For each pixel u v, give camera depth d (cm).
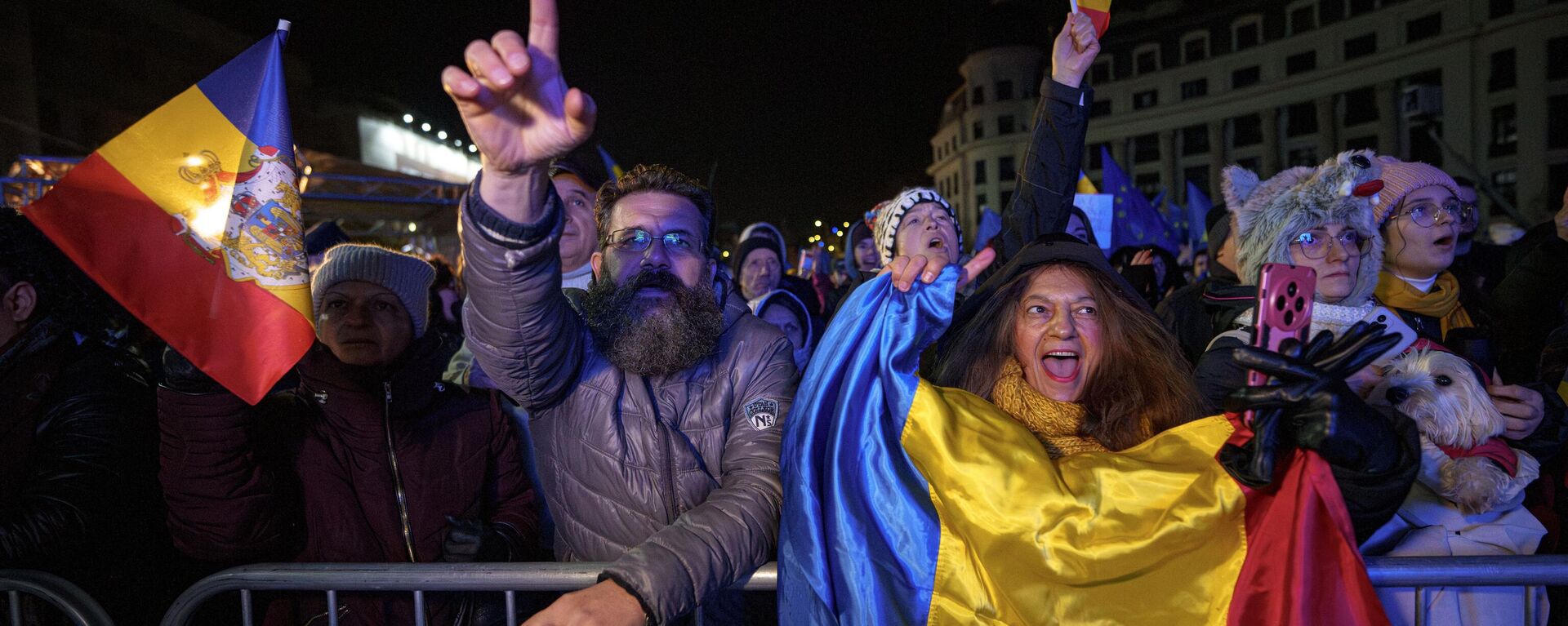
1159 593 136
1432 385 152
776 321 358
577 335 159
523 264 133
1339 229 186
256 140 152
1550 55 3269
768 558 154
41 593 157
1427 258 219
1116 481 137
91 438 170
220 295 147
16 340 169
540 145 121
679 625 160
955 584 139
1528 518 155
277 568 158
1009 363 173
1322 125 4284
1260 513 133
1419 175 219
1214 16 4709
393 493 177
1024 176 244
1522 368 271
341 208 1373
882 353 147
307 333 152
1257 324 123
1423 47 3750
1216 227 270
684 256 160
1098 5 234
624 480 156
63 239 139
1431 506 157
